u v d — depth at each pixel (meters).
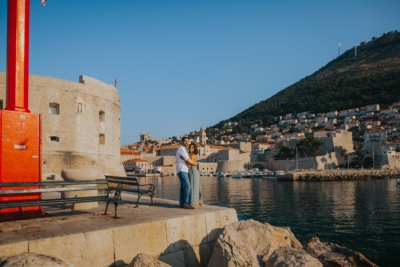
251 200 41.38
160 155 157.25
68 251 5.62
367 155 119.56
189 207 8.83
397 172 95.62
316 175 87.69
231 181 88.06
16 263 4.43
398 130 154.38
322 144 120.00
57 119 39.44
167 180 95.44
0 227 6.15
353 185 67.88
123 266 6.23
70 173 9.38
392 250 17.47
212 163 134.88
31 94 37.81
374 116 188.12
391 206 33.69
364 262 10.22
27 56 7.50
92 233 5.93
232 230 7.46
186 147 9.38
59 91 39.94
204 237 7.82
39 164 7.45
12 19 7.33
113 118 49.06
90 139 43.12
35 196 7.43
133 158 143.62
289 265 6.46
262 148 172.62
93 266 5.87
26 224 6.56
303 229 23.08
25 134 7.28
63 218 7.29
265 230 8.47
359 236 20.69
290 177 87.00
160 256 6.86
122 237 6.32
